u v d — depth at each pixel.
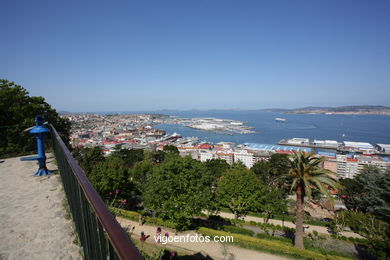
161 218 16.94
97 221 1.48
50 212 4.33
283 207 23.59
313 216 26.61
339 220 20.06
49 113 15.88
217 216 22.86
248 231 17.86
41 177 6.52
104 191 19.11
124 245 0.85
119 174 20.06
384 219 18.50
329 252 15.48
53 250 3.14
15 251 3.11
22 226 3.80
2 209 4.44
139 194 25.20
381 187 19.92
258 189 23.80
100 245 1.44
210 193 17.09
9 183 6.02
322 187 13.09
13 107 13.01
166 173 16.58
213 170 42.09
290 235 19.81
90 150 32.34
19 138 9.95
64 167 3.94
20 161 8.58
